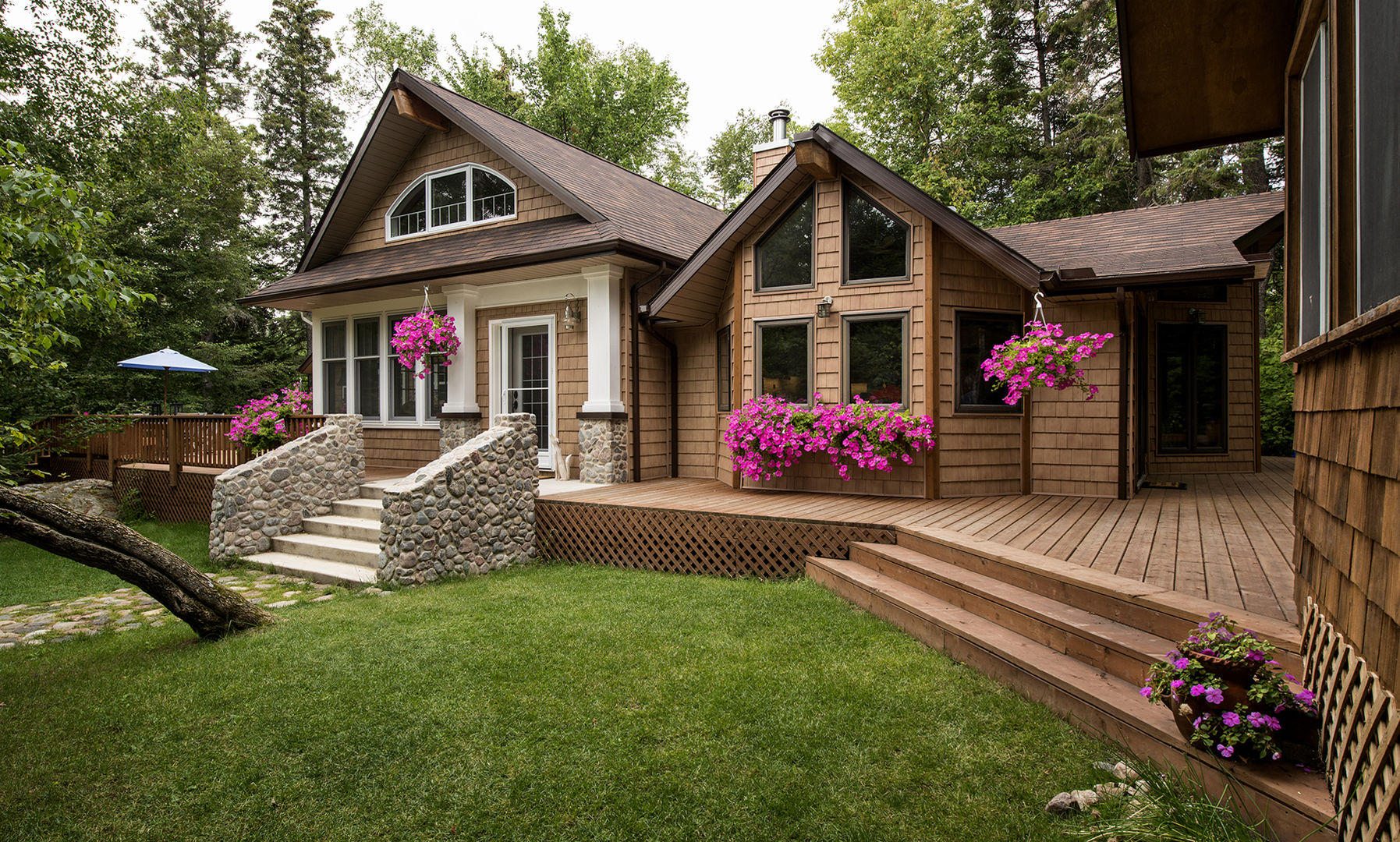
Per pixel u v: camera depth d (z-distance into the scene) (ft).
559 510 23.73
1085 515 20.20
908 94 70.64
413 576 19.93
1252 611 10.53
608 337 28.96
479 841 8.08
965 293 24.06
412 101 33.04
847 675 12.10
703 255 26.08
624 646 14.02
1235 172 55.36
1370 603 6.35
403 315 35.99
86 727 11.14
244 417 29.37
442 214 35.60
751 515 20.17
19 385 29.45
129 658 14.52
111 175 39.88
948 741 9.75
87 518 14.35
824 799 8.55
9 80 35.04
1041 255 28.27
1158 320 32.91
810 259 25.49
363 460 31.27
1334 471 8.02
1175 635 10.14
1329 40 8.60
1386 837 5.40
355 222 38.14
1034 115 70.44
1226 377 33.42
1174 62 13.24
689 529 21.17
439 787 9.17
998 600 12.78
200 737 10.77
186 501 32.50
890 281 24.03
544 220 31.89
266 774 9.66
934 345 23.41
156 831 8.46
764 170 32.01
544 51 83.05
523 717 10.99
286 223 88.02
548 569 22.30
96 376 48.52
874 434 23.41
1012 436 25.20
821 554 19.21
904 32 70.08
